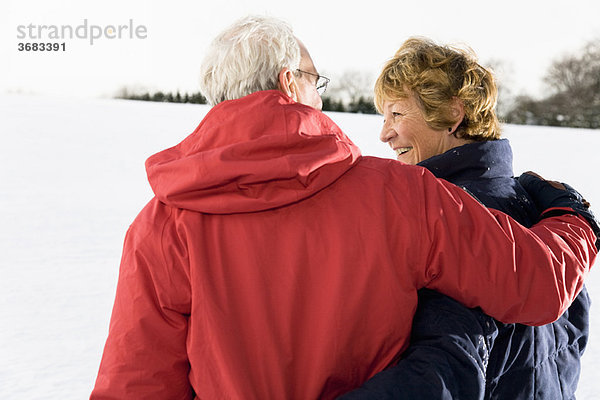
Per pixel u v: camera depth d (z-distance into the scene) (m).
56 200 8.68
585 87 45.31
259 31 0.95
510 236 0.88
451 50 1.17
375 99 1.23
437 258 0.86
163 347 0.87
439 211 0.87
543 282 0.87
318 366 0.85
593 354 3.56
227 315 0.85
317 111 0.92
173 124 20.69
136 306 0.87
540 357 0.96
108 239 6.50
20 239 6.36
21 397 2.88
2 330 3.77
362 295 0.85
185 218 0.88
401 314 0.85
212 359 0.84
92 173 11.23
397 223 0.87
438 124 1.14
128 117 22.59
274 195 0.85
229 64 0.94
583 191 10.66
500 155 1.11
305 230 0.87
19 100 29.55
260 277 0.86
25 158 12.73
